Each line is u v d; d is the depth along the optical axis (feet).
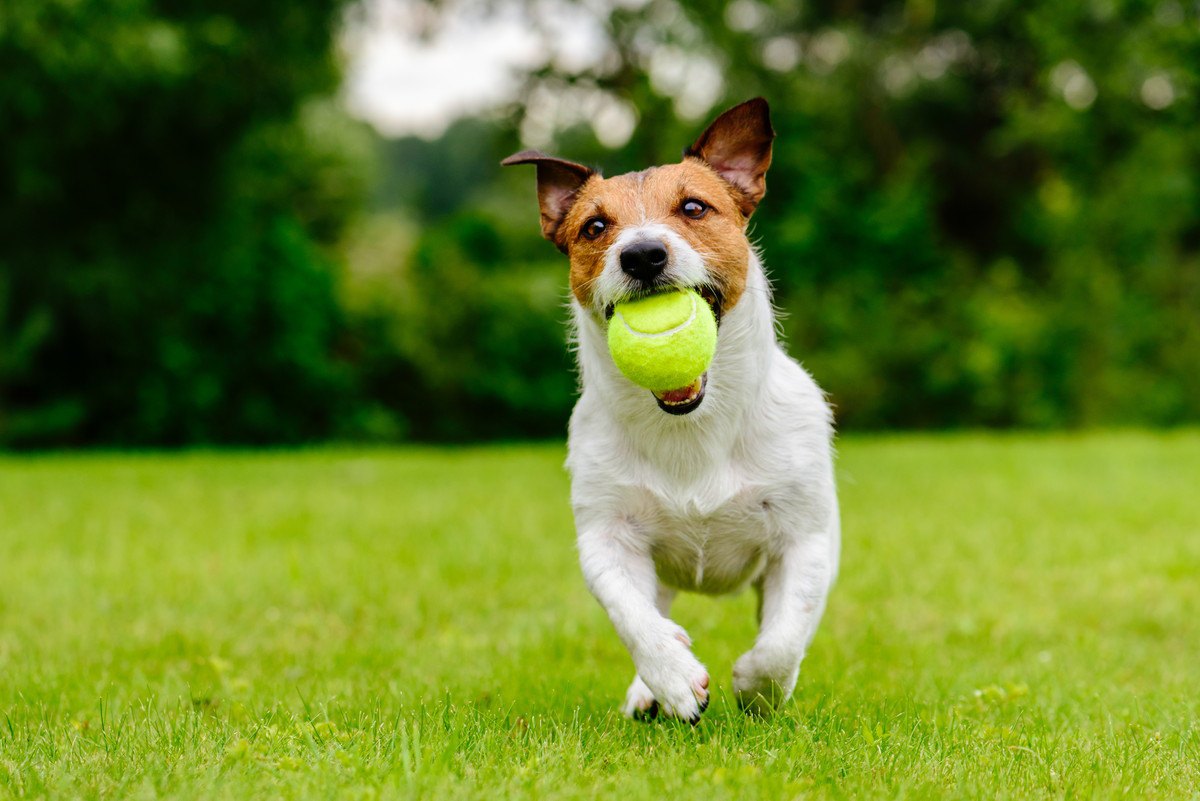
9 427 65.57
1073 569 23.27
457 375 76.18
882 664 16.06
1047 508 31.37
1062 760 10.64
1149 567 23.47
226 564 23.85
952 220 91.15
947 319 73.46
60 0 54.29
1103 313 71.46
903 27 85.71
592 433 12.68
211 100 63.72
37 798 9.20
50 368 68.80
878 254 76.69
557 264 82.43
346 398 73.77
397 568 23.38
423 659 16.16
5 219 65.98
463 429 77.51
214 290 68.80
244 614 19.60
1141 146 68.80
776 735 11.21
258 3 63.82
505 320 76.54
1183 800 9.58
